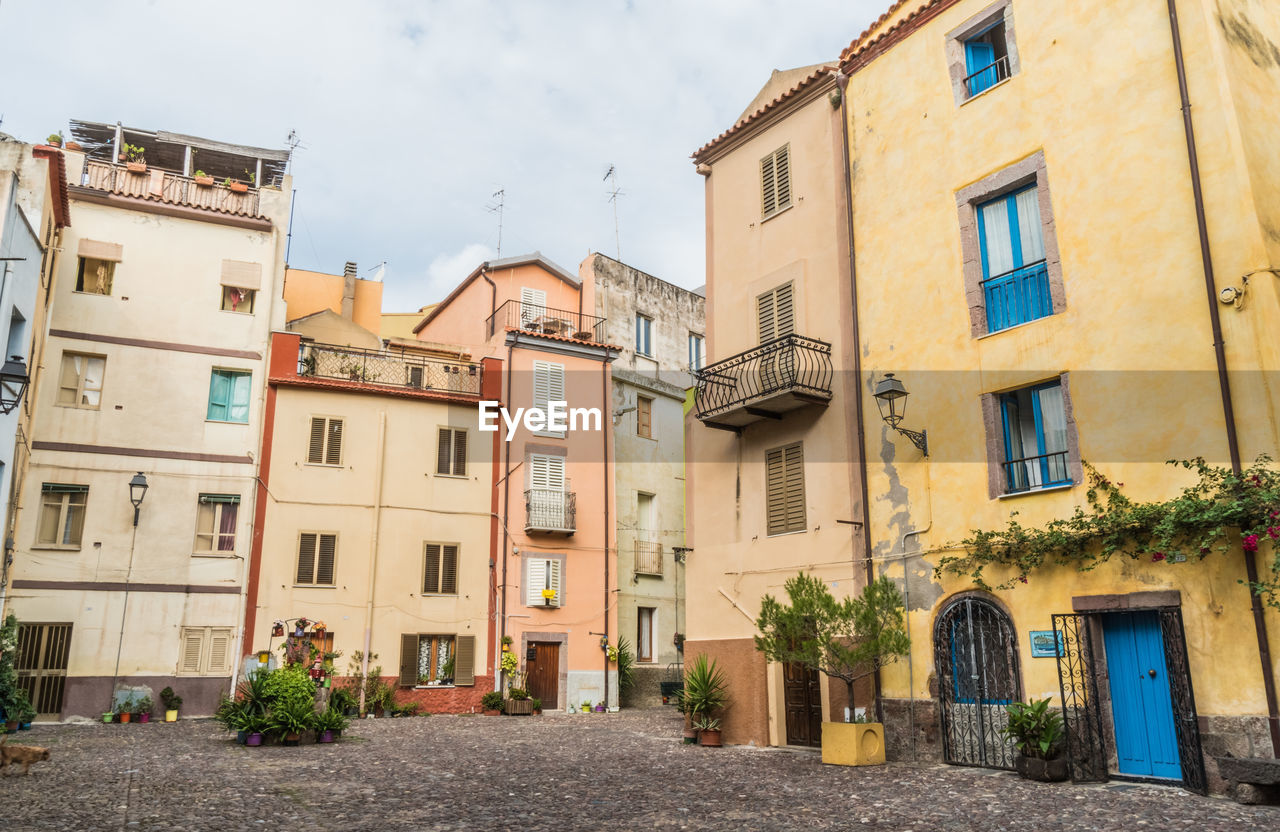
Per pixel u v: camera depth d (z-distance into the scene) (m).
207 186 26.14
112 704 22.30
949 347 14.48
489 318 31.23
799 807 10.08
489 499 27.73
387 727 20.75
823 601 13.32
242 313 25.86
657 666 30.55
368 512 25.94
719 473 18.45
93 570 22.81
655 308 35.09
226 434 24.91
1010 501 13.20
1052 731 11.52
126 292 24.61
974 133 14.73
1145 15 12.68
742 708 16.92
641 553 31.03
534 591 27.59
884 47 16.56
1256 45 12.59
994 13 14.73
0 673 18.38
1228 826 8.41
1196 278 11.63
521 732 19.67
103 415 23.70
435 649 26.14
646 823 9.22
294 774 12.66
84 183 24.75
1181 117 12.09
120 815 9.27
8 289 17.83
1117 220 12.56
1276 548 10.09
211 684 23.33
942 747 13.48
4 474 18.91
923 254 15.20
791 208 17.95
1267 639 10.21
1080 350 12.69
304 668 18.69
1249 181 11.31
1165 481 11.49
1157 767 11.21
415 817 9.51
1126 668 11.70
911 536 14.50
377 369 27.81
